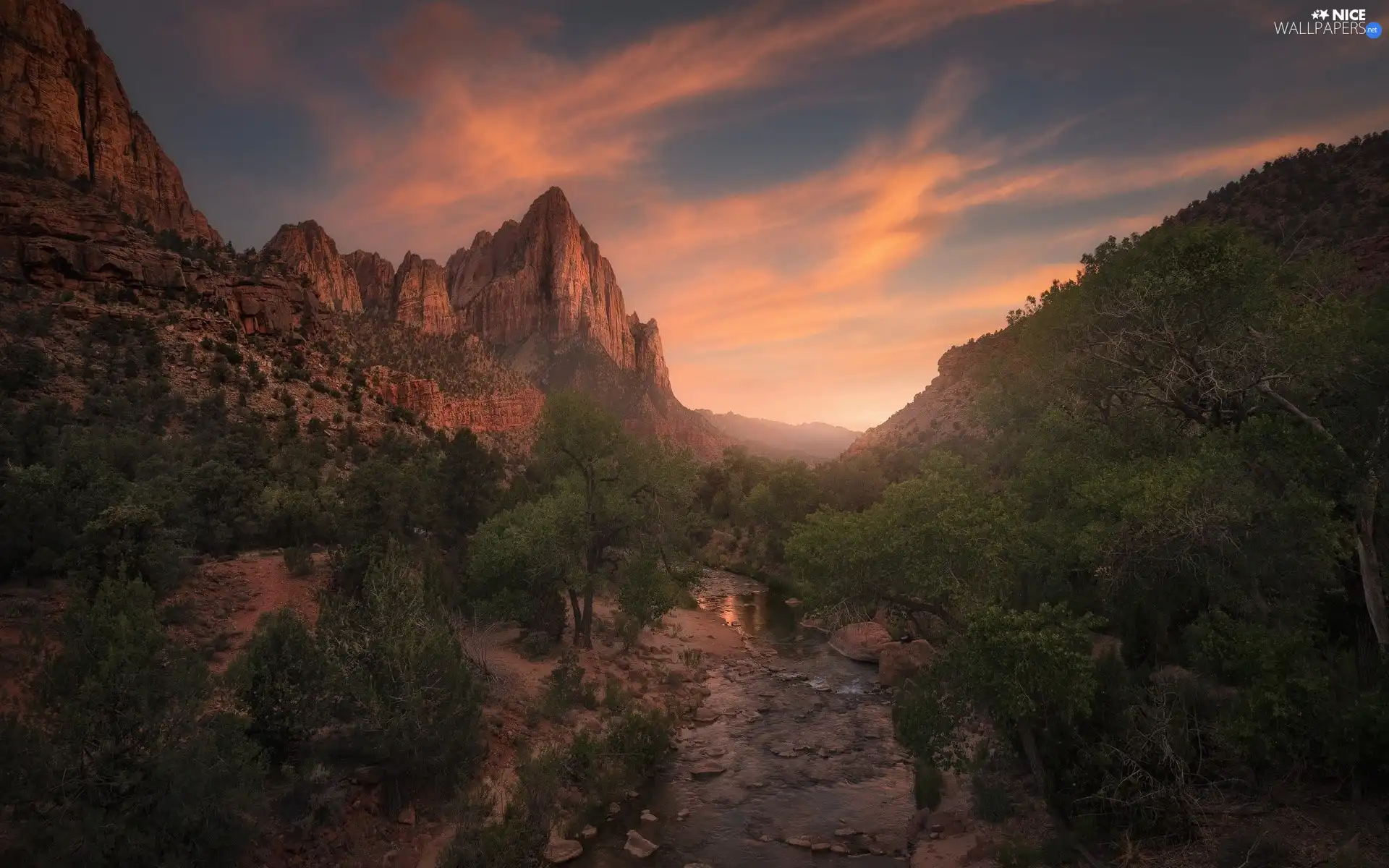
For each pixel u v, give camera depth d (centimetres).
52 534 2089
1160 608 1867
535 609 3000
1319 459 1588
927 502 1645
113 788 1096
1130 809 1314
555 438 3050
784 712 2720
